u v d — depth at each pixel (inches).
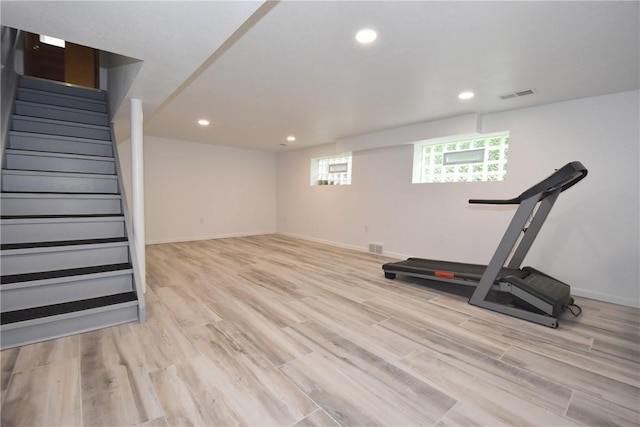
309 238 262.5
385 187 201.2
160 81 90.2
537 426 53.2
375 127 181.3
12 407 54.5
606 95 117.7
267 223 297.3
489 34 76.7
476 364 72.3
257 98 130.9
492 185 150.6
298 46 84.7
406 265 138.6
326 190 245.0
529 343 83.2
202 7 53.2
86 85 177.3
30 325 74.8
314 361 72.1
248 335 84.4
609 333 90.0
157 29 60.7
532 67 95.4
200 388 61.2
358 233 219.6
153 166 228.2
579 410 57.4
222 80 110.9
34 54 164.6
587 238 122.9
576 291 125.9
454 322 96.3
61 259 89.6
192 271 151.4
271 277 143.5
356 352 76.7
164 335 83.1
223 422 52.4
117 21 57.6
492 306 106.3
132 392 59.4
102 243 93.3
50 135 114.7
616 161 116.3
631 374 69.4
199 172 251.3
